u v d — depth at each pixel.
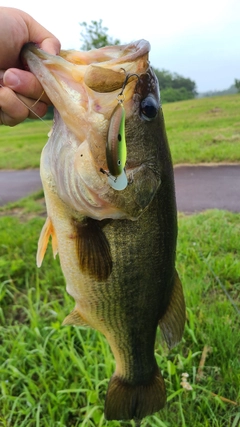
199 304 0.60
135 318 0.33
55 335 0.56
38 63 0.25
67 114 0.25
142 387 0.37
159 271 0.31
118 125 0.23
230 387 0.48
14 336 0.59
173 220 0.31
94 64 0.24
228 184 0.97
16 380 0.52
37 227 0.91
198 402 0.47
